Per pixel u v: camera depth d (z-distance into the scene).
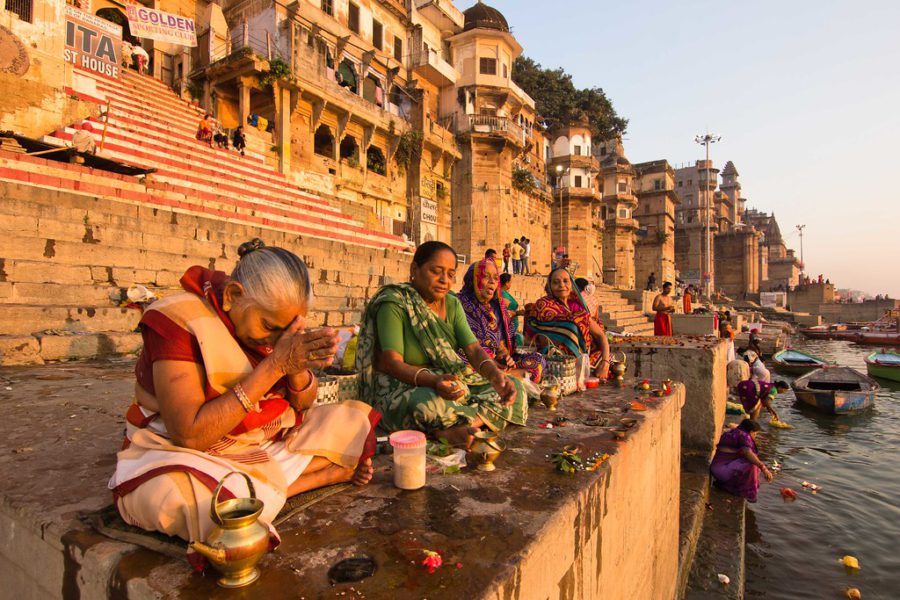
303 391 1.68
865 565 4.55
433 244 2.66
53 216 6.65
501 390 2.49
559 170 33.69
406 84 24.08
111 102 12.86
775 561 4.62
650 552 2.82
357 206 20.50
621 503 2.23
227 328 1.47
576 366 3.96
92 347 5.45
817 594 4.11
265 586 1.12
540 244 31.03
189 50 17.70
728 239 56.84
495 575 1.17
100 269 6.58
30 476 1.83
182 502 1.24
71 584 1.31
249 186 13.91
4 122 9.69
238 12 18.48
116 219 7.38
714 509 4.99
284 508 1.56
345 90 19.25
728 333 11.80
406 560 1.25
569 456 1.97
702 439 5.64
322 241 10.81
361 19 21.22
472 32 25.80
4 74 9.70
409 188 23.36
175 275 7.52
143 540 1.32
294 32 17.16
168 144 13.06
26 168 7.77
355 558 1.26
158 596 1.08
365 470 1.79
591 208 35.66
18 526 1.52
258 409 1.50
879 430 9.27
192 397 1.34
